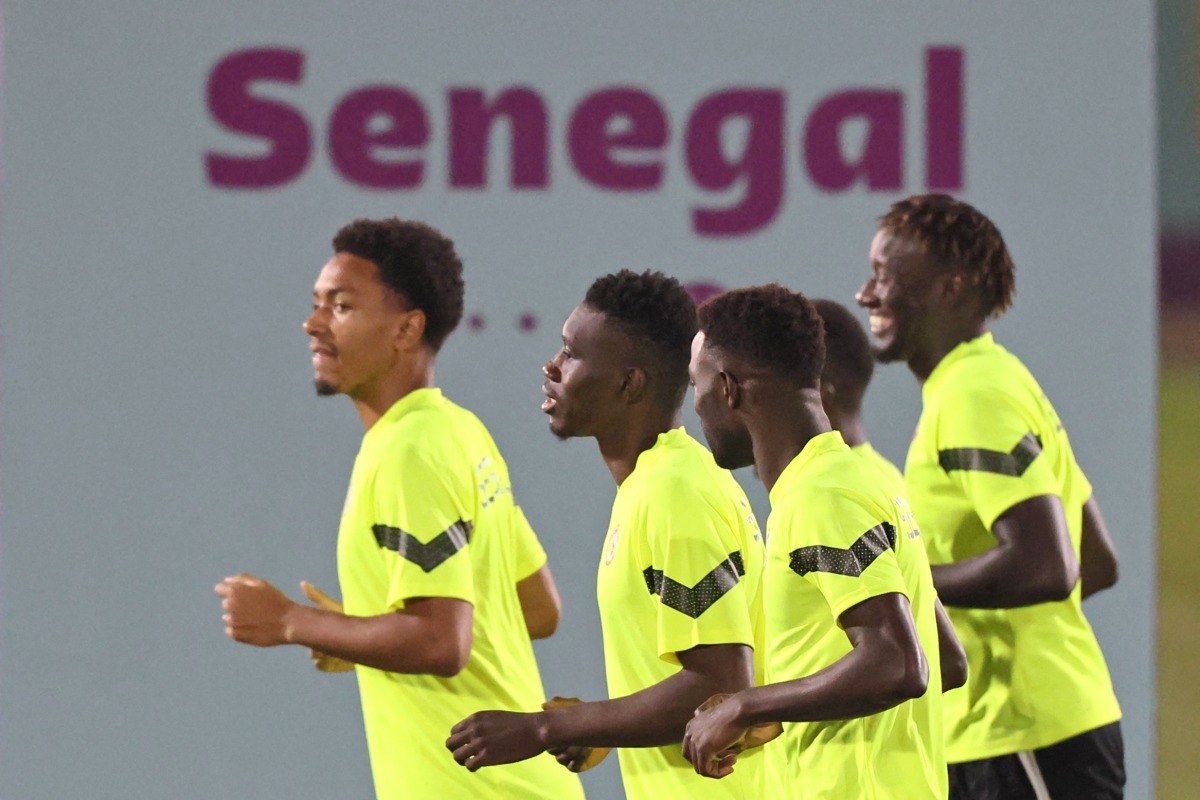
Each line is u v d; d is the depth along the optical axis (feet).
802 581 28.55
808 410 29.09
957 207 41.75
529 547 40.34
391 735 36.29
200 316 56.24
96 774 56.03
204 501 56.24
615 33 57.00
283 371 56.49
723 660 29.68
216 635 56.34
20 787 55.77
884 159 57.47
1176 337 120.78
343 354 37.32
